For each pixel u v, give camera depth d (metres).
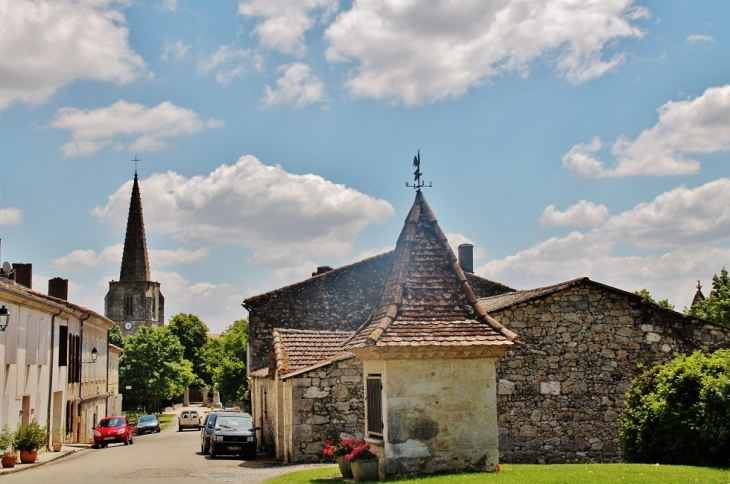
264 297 34.25
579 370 21.42
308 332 26.89
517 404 21.05
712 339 21.91
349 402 22.55
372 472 13.04
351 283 34.91
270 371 27.11
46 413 33.84
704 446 14.50
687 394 15.25
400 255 14.04
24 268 45.47
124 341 92.81
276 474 19.28
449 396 12.73
